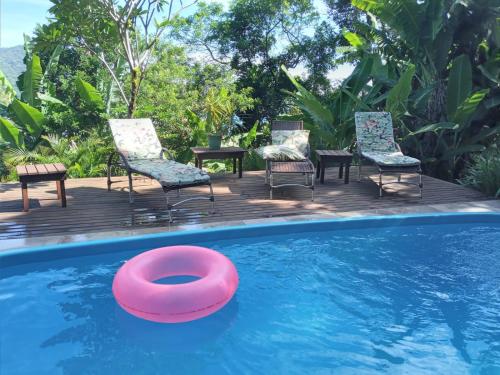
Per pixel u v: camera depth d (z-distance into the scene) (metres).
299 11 19.86
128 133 6.48
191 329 3.32
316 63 20.52
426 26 8.80
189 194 6.40
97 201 5.91
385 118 7.61
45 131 12.42
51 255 4.18
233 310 3.58
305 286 3.98
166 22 9.11
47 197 6.05
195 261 3.62
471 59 9.71
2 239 4.39
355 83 10.39
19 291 3.76
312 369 2.88
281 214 5.48
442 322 3.45
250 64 20.67
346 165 7.24
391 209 5.76
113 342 3.13
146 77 14.39
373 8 9.02
